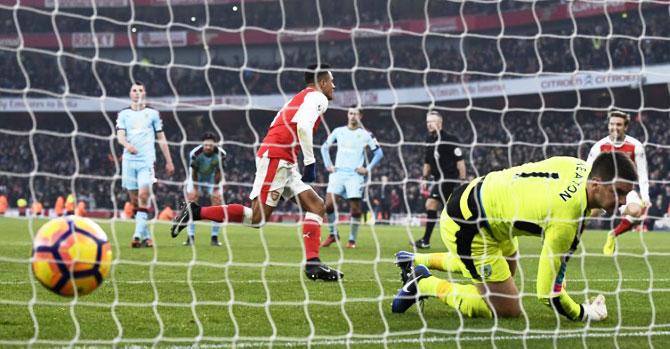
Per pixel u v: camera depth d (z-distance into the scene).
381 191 97.62
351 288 22.67
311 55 120.75
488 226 17.12
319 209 23.14
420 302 18.17
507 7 110.88
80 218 15.41
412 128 107.75
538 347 15.02
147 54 123.69
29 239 43.50
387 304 19.75
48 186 106.19
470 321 17.42
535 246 43.16
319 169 101.12
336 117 114.19
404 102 108.00
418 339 15.46
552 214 16.31
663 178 87.50
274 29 122.38
